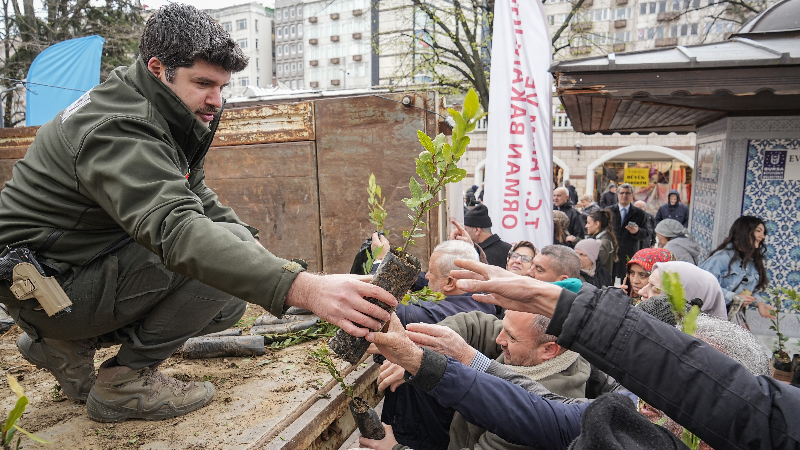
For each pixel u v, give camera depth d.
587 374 1.91
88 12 13.77
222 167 3.95
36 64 6.05
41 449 1.60
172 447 1.60
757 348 1.31
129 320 1.74
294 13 49.25
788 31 4.40
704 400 1.04
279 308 1.23
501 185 4.49
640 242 6.56
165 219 1.28
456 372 1.51
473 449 1.83
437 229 3.54
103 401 1.76
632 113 5.27
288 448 1.65
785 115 4.64
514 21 4.35
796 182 4.71
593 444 0.91
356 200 3.64
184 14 1.51
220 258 1.23
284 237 3.85
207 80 1.56
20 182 1.56
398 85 14.24
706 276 2.48
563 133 18.59
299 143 3.71
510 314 1.91
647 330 1.11
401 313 2.33
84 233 1.57
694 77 3.31
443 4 14.15
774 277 4.83
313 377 2.20
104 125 1.39
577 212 7.57
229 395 2.02
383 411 2.27
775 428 0.99
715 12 18.62
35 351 1.89
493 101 4.47
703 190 5.71
